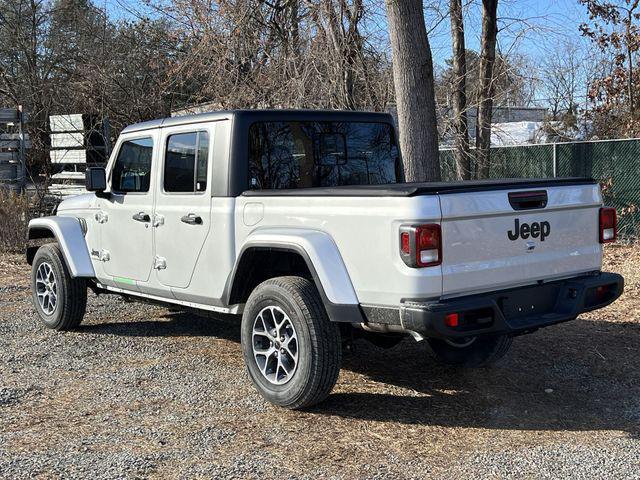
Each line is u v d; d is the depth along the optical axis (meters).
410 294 4.38
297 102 11.34
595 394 5.37
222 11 12.02
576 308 4.98
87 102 17.31
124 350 6.68
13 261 12.08
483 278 4.60
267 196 5.19
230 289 5.48
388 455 4.28
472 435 4.58
